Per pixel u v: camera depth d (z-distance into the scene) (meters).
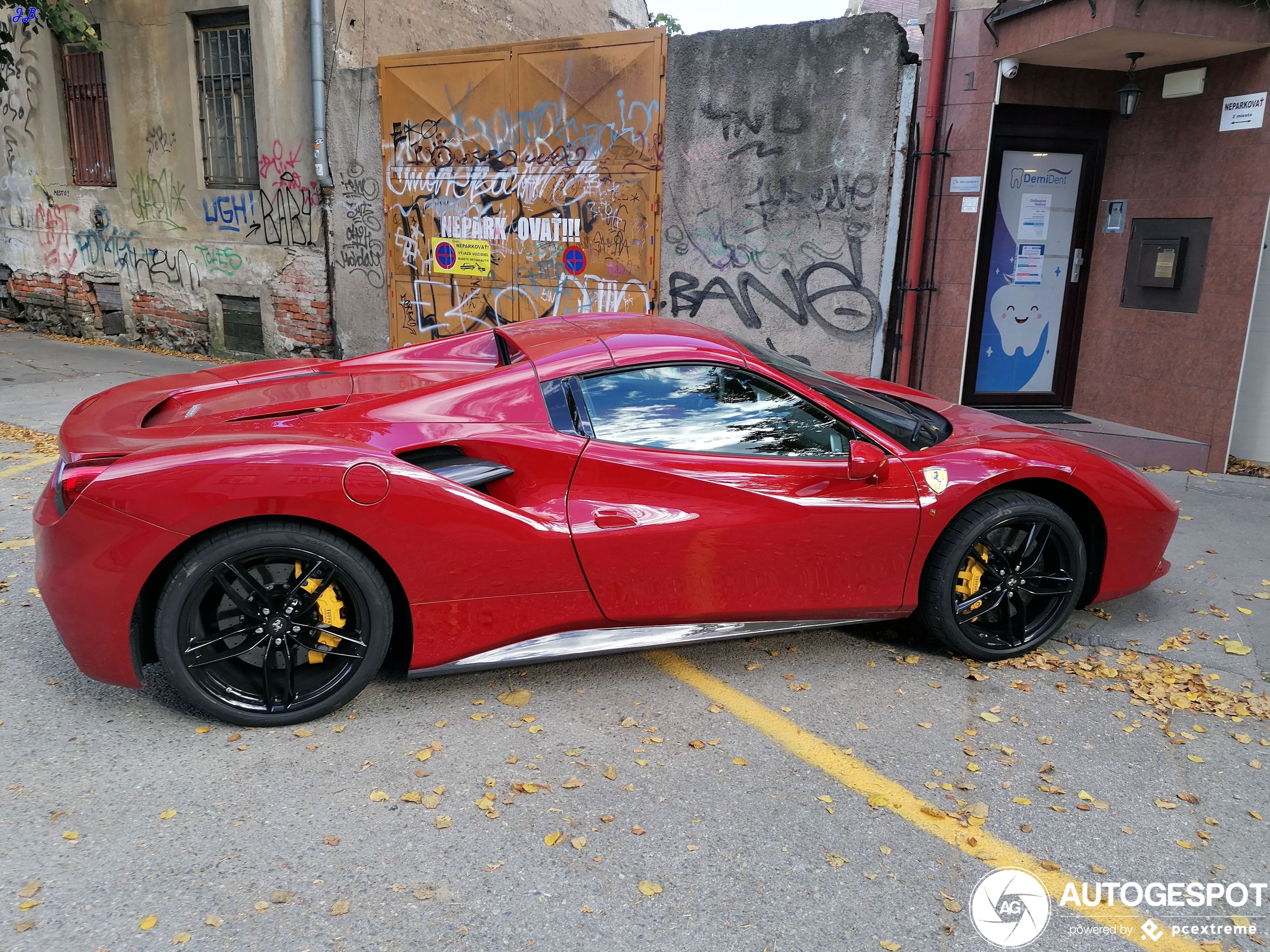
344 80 8.62
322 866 2.40
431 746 2.96
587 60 7.34
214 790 2.69
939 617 3.52
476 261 8.27
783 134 6.73
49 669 3.36
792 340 7.03
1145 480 3.83
